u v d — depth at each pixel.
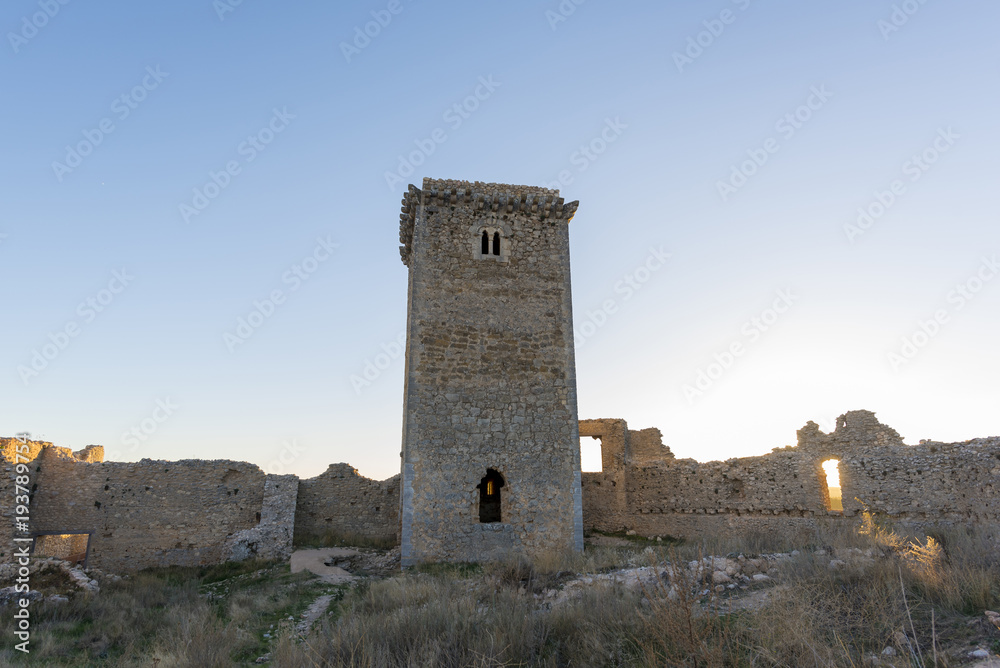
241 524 24.97
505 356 20.91
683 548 14.88
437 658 8.23
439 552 18.67
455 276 21.34
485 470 19.64
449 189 21.94
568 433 20.58
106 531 23.55
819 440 23.78
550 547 19.38
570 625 9.05
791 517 22.30
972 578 8.65
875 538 13.24
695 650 6.92
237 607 14.31
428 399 19.86
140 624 13.48
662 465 27.31
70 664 10.78
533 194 22.98
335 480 27.70
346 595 15.16
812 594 9.12
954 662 6.61
